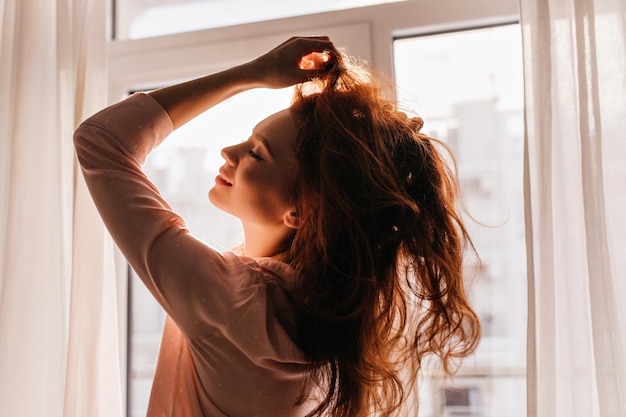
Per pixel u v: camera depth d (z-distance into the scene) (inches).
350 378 28.3
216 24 45.1
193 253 26.7
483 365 41.1
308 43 30.6
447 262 31.0
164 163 45.5
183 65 42.3
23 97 36.2
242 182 29.5
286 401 28.1
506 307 41.3
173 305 26.6
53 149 35.9
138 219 26.7
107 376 34.8
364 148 28.5
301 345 28.2
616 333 29.6
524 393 40.8
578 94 31.2
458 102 42.0
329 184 28.1
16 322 34.7
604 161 31.0
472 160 42.1
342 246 28.4
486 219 41.9
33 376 34.6
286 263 30.4
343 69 30.7
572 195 31.3
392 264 29.5
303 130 29.3
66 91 36.2
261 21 41.4
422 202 30.7
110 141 27.8
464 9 39.4
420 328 32.6
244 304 26.8
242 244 35.3
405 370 33.9
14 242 35.2
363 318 28.5
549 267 30.6
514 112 41.7
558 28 32.1
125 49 43.4
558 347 30.8
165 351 29.7
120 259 42.9
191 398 28.6
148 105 29.2
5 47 36.7
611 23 31.4
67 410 33.3
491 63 41.8
